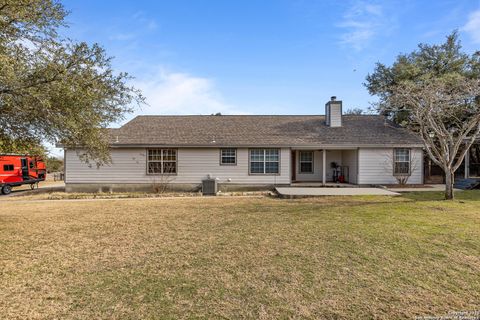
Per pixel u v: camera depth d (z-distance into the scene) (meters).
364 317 2.92
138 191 15.74
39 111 5.45
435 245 5.19
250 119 19.05
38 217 8.33
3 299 3.33
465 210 8.52
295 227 6.70
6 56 4.62
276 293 3.45
